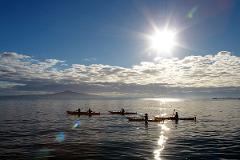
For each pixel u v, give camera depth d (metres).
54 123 73.38
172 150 38.91
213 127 65.06
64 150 38.69
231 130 59.53
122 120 82.19
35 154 36.25
